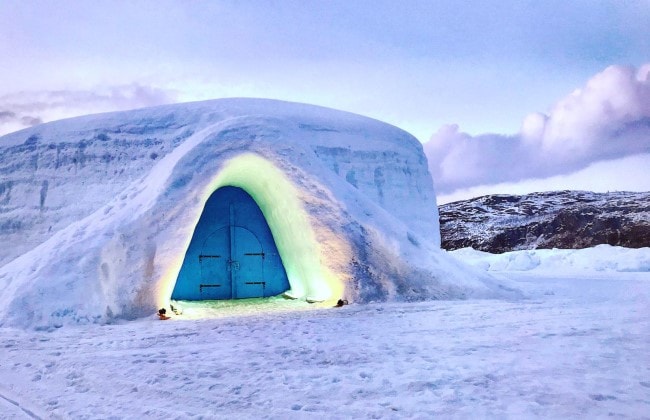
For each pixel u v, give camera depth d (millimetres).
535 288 12641
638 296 11305
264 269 12484
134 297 9250
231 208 12398
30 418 4223
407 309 9414
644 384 4590
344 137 13805
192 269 11938
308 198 10844
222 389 4730
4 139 13266
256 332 7512
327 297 10891
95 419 4039
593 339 6559
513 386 4613
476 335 6988
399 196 14234
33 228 12039
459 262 12102
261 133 11102
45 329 8289
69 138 12773
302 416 3996
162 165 11625
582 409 3980
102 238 9609
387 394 4516
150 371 5422
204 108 13531
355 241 10828
